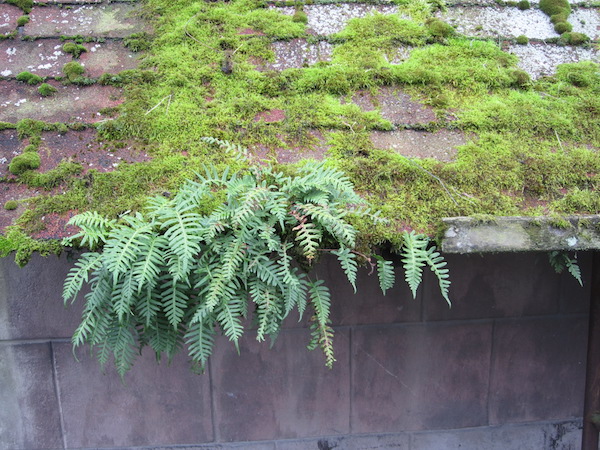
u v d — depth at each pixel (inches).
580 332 107.8
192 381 104.1
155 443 107.4
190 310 68.0
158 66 84.5
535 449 113.6
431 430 110.8
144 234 62.9
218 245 63.4
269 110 79.6
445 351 106.3
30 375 101.2
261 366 104.3
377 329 103.8
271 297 65.2
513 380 109.3
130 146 74.1
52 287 96.7
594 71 87.5
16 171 69.1
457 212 67.7
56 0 92.9
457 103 82.4
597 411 97.4
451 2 98.5
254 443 108.9
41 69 83.0
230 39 88.9
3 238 62.8
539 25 95.2
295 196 66.9
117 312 64.4
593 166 74.0
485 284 103.1
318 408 107.6
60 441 105.6
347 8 95.8
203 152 73.7
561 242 66.1
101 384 102.9
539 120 79.9
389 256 74.3
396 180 71.6
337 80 83.4
